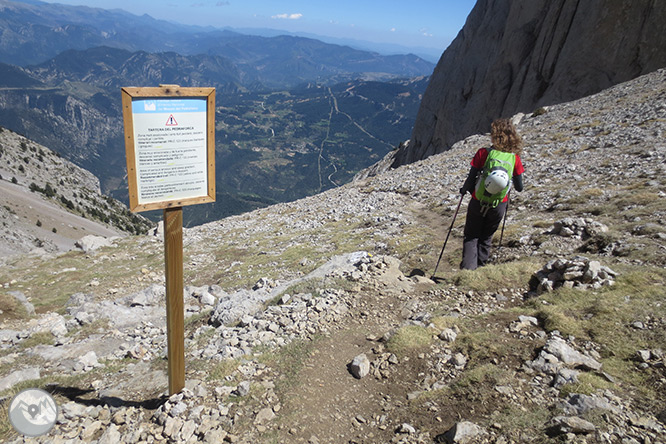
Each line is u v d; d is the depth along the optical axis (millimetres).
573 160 19203
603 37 45375
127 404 5344
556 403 3936
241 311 8594
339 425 4465
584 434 3393
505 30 63844
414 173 30438
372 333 6539
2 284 17734
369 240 15453
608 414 3570
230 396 5031
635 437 3291
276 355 6012
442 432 4016
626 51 43188
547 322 5500
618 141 19984
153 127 4684
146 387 5812
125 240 26031
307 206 30062
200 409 4785
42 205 172500
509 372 4617
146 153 4703
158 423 4727
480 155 6848
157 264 19859
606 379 4156
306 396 4926
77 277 18266
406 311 7160
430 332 5949
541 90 54375
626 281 6031
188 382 5402
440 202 18953
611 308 5383
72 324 10516
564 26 50344
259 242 21312
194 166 5062
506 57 61562
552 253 8523
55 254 23375
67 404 5223
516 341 5254
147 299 12352
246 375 5496
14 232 121875
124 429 4750
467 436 3752
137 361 7324
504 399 4188
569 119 31609
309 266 14305
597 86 46031
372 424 4426
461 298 7164
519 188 6879
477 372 4699
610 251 7730
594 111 30906
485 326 5879
